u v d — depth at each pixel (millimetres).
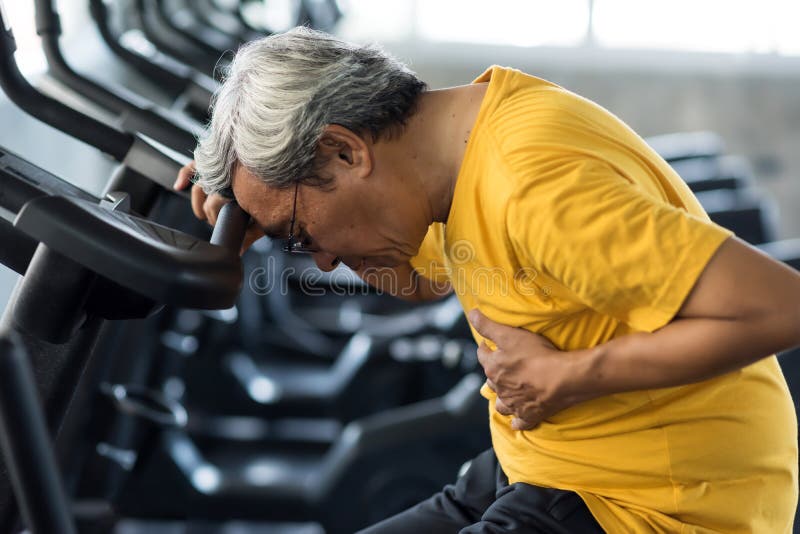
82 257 1007
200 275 1021
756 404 1331
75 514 2221
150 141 1777
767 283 1093
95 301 1197
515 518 1370
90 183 3664
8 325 1237
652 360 1165
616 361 1198
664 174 1294
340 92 1238
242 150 1272
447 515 1584
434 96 1328
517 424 1379
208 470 3219
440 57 7824
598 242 1116
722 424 1306
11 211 1158
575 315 1282
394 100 1276
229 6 4785
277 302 4199
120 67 3723
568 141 1188
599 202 1121
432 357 3623
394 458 2787
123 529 3023
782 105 7910
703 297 1104
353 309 4582
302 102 1230
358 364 3639
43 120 1720
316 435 3561
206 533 3059
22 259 1285
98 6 2592
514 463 1446
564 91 1305
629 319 1172
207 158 1347
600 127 1255
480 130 1250
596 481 1346
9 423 834
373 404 3643
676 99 7934
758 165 7930
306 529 3096
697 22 7883
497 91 1281
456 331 3666
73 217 1013
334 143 1261
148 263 1001
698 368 1147
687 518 1317
